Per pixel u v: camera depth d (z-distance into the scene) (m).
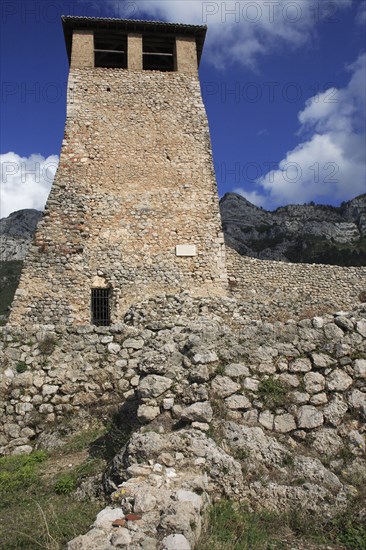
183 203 18.42
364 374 6.70
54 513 5.27
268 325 7.24
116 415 8.48
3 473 7.12
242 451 5.79
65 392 9.22
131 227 17.77
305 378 6.66
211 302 16.70
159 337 7.45
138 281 17.19
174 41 21.48
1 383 9.02
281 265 20.67
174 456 5.53
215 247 18.11
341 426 6.26
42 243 16.73
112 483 5.61
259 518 5.11
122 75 19.84
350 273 21.22
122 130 18.98
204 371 6.60
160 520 4.31
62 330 9.83
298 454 5.89
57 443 8.32
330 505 5.30
